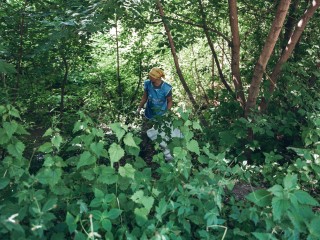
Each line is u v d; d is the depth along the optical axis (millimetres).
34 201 2248
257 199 2203
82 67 6387
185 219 2596
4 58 4684
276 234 2426
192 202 2588
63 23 3770
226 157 4402
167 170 2773
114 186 2666
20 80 4973
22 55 4816
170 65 8109
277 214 2086
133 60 6715
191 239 2637
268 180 3605
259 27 6266
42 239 2117
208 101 6855
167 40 5910
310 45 5805
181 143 3023
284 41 5867
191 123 2955
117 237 2330
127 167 2613
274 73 5203
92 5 4156
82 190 2678
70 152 4172
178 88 7699
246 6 6273
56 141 2660
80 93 6242
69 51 5285
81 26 3977
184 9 5988
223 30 6707
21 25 4613
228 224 2789
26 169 2506
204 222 2500
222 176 3072
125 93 6762
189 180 2795
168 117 4375
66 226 2324
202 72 7648
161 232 2201
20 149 2578
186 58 8195
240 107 5188
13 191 2475
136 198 2369
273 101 5355
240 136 4520
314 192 3764
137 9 4090
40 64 5102
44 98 5324
